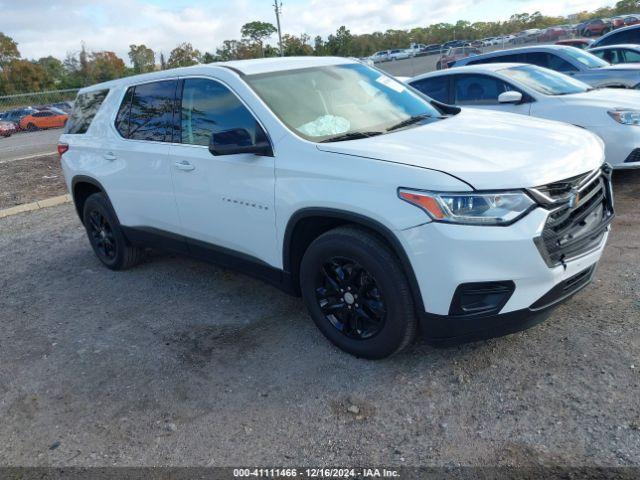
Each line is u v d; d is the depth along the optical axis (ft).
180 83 14.35
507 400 9.82
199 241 14.47
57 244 22.44
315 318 12.03
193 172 13.64
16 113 106.73
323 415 10.06
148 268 18.53
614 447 8.46
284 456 9.18
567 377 10.19
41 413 11.16
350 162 10.57
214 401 10.87
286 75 13.35
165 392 11.35
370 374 11.07
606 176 11.34
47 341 14.20
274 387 11.05
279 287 12.84
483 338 10.03
